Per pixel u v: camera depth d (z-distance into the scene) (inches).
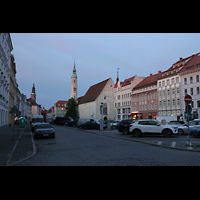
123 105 3159.5
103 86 3427.7
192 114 1913.1
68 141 666.8
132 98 2893.7
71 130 1343.5
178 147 490.9
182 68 2094.0
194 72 1916.8
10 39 1505.9
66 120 2460.6
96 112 3326.8
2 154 410.3
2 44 1243.8
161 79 2346.2
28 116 4972.9
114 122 1603.1
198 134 758.5
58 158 365.1
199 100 1862.7
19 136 800.3
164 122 1407.5
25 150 463.8
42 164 315.9
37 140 727.1
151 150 452.8
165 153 409.7
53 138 783.7
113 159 344.5
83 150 457.1
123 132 938.1
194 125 896.9
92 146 528.1
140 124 791.1
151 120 793.6
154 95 2450.8
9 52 1622.8
